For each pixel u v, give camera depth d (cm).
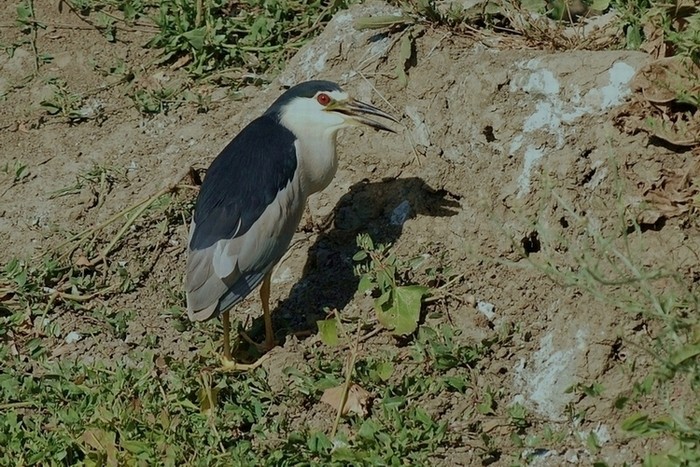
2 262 1295
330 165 1218
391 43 1309
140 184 1342
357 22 1316
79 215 1323
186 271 1150
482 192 1194
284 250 1177
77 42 1522
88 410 1118
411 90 1288
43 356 1195
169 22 1498
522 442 1046
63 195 1347
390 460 1032
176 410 1114
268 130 1201
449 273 1174
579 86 1187
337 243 1250
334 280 1221
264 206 1150
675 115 1147
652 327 1062
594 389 1053
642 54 1191
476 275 1168
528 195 1172
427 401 1095
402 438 1049
